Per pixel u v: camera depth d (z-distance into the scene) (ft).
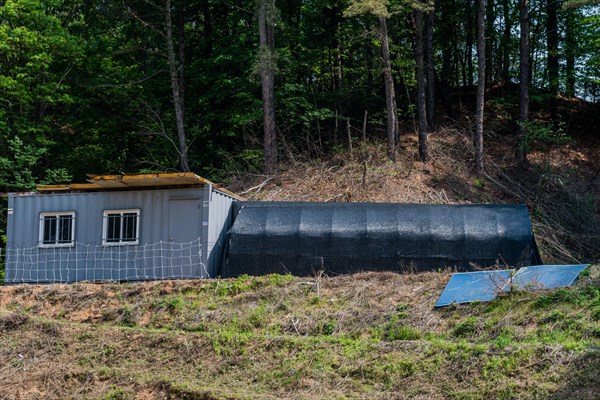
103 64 108.47
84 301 59.77
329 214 67.00
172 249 64.03
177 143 113.91
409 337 49.55
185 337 52.01
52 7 109.09
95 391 47.62
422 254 64.03
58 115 111.45
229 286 59.16
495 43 134.51
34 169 107.45
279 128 109.29
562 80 122.42
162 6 111.04
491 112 124.16
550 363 41.73
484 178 98.22
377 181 90.12
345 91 114.52
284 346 49.49
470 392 41.55
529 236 64.23
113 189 67.26
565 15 119.85
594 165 108.06
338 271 64.23
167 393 46.19
